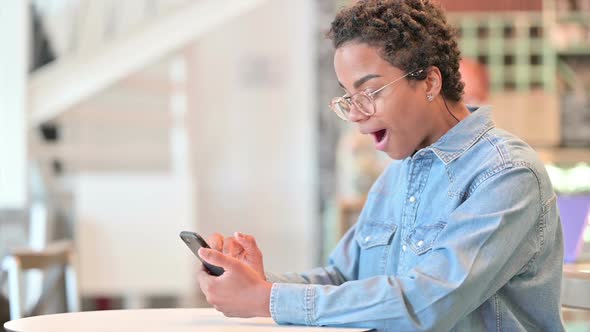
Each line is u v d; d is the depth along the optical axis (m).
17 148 5.63
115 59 6.04
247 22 7.61
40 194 6.01
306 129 7.59
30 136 5.96
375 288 1.56
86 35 6.04
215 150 7.59
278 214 7.62
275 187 7.61
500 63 7.13
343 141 6.55
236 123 7.61
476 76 4.82
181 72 6.52
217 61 7.60
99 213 5.98
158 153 6.50
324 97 7.43
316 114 7.43
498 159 1.67
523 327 1.70
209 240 1.81
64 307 4.19
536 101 7.06
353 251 1.97
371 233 1.90
